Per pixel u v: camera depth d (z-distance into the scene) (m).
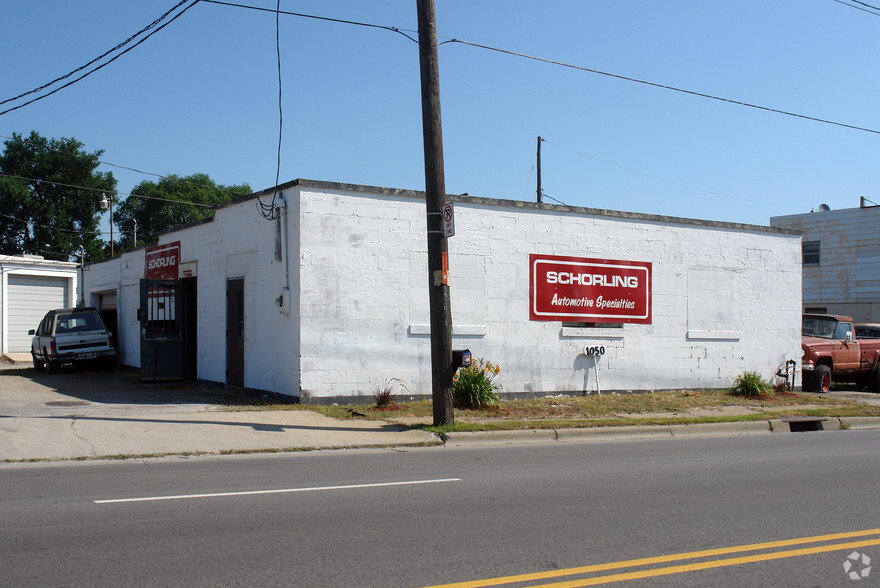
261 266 16.19
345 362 15.12
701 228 19.73
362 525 6.47
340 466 9.65
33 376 20.98
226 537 6.02
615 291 18.39
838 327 21.84
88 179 56.72
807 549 5.96
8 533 6.05
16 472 8.90
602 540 6.12
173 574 5.06
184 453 10.39
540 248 17.42
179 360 19.31
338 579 5.02
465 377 15.02
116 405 14.65
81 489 7.86
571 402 16.41
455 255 16.41
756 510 7.32
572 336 17.75
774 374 20.59
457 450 11.48
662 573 5.30
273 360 15.67
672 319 19.19
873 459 10.77
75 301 32.56
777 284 20.86
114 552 5.55
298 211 14.81
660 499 7.77
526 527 6.50
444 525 6.52
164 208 66.56
